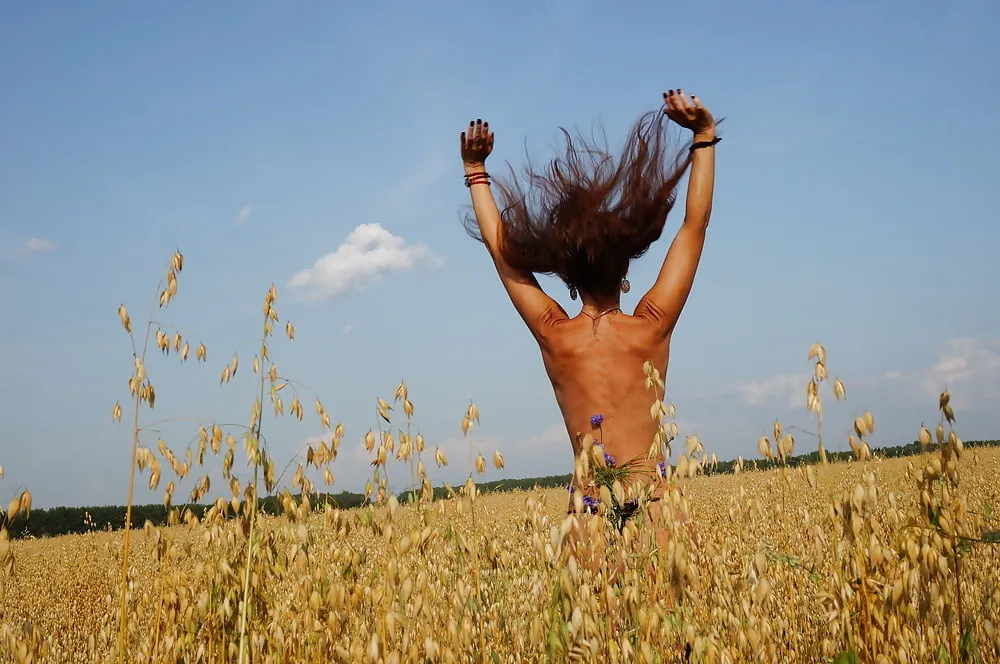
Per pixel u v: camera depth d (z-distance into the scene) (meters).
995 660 1.39
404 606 1.52
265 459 1.62
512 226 2.36
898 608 1.35
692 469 1.61
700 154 2.29
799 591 1.99
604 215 2.22
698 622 1.62
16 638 1.69
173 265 1.77
